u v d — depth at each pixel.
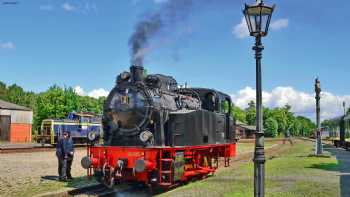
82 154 32.44
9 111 53.59
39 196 12.20
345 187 13.81
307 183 14.75
